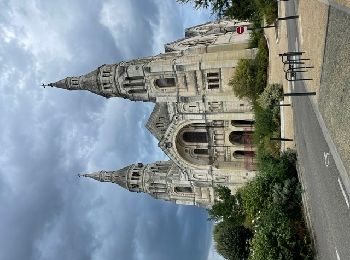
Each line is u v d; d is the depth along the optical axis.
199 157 66.31
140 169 73.94
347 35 22.05
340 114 24.03
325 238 28.38
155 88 63.22
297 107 37.53
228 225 57.59
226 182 64.25
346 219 23.25
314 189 31.53
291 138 41.22
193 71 60.09
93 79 67.06
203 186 66.94
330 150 26.55
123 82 64.69
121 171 75.62
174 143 65.44
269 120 47.84
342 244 24.03
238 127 62.75
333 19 24.67
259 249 35.09
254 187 41.69
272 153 45.28
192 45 68.00
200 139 65.81
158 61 62.09
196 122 63.53
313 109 31.17
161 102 63.91
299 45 35.62
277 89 46.62
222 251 60.09
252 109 57.59
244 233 58.53
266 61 54.28
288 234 34.25
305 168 34.78
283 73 44.47
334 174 25.75
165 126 66.62
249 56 57.69
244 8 53.44
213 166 64.75
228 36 69.75
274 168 40.44
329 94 26.27
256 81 55.09
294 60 34.56
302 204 37.09
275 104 46.97
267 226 36.19
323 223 28.89
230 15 54.41
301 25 34.62
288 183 38.47
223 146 64.56
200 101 61.34
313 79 30.48
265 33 54.66
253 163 63.03
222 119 61.78
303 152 35.34
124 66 64.62
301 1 34.62
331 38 25.22
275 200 38.72
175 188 70.56
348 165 22.92
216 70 59.06
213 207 56.97
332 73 25.31
